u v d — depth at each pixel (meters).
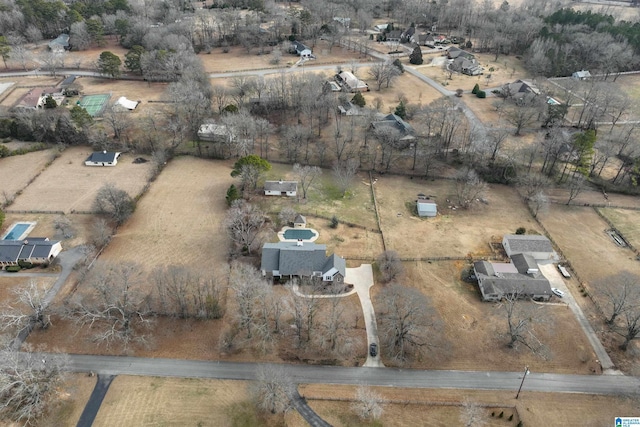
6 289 84.31
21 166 123.31
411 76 185.62
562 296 85.56
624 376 71.69
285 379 67.00
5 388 60.28
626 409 66.94
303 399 67.38
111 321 78.56
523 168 125.12
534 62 185.38
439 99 155.50
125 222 102.50
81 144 135.38
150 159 128.50
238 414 65.19
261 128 131.88
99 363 71.94
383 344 75.88
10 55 183.12
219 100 150.88
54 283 85.81
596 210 110.88
